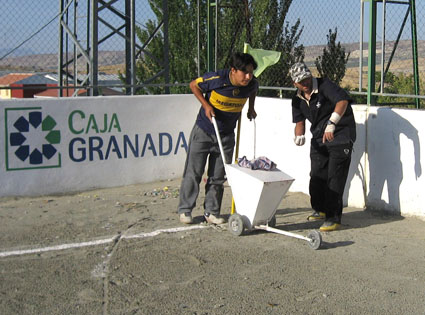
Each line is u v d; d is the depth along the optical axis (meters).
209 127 5.66
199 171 5.83
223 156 5.52
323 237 5.44
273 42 8.34
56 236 5.41
